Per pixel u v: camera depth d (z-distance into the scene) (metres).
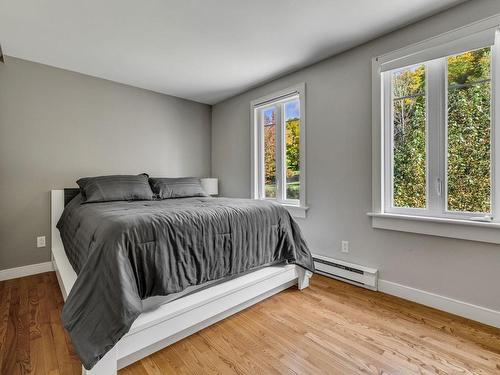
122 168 3.36
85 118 3.06
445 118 1.99
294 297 2.20
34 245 2.74
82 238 1.82
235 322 1.82
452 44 1.87
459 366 1.39
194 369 1.38
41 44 2.38
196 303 1.60
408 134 2.20
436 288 2.00
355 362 1.42
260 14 1.96
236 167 3.89
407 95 2.20
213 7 1.88
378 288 2.33
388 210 2.31
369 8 1.90
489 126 1.81
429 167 2.08
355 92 2.46
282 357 1.46
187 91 3.66
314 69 2.79
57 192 2.83
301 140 2.92
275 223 2.24
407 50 2.10
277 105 3.31
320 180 2.76
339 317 1.88
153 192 3.14
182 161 3.97
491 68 1.78
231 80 3.27
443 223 1.93
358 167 2.46
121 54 2.58
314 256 2.77
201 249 1.72
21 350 1.51
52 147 2.85
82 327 1.26
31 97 2.72
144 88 3.54
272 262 2.22
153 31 2.18
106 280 1.34
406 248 2.16
